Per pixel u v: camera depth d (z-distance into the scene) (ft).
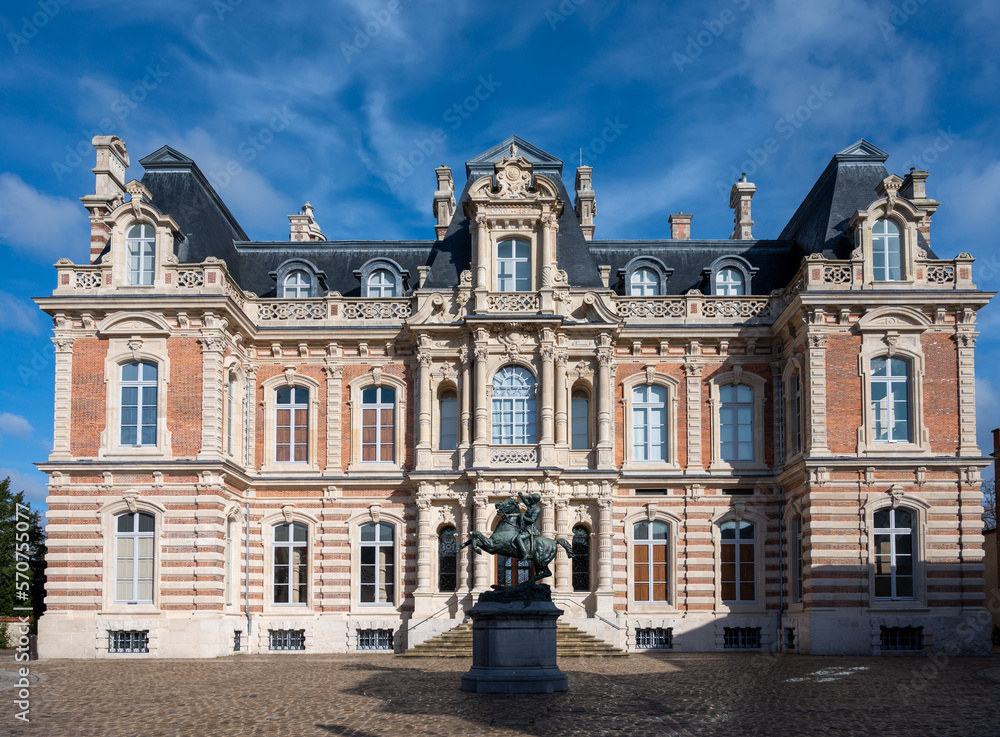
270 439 135.33
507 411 131.64
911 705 71.10
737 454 135.54
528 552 80.59
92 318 123.95
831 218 132.26
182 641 117.50
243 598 130.11
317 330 134.92
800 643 122.01
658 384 136.87
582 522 129.90
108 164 138.31
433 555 128.67
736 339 135.85
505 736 58.59
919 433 119.96
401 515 132.46
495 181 139.74
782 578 131.13
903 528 119.34
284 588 132.57
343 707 70.59
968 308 121.29
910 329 121.39
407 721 63.98
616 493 133.80
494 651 78.07
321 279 142.61
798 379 128.98
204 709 70.69
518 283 135.44
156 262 124.88
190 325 123.44
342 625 130.11
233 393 130.52
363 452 135.54
